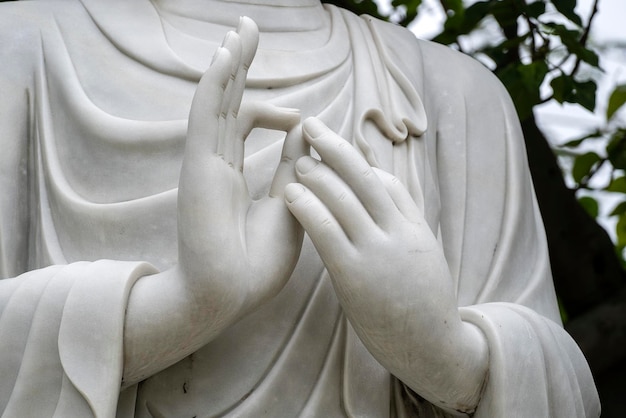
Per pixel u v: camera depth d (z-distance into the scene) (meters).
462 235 5.09
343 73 5.05
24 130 4.93
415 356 4.43
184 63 4.86
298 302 4.65
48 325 4.35
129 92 4.84
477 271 5.04
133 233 4.66
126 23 4.98
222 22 5.06
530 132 6.98
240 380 4.55
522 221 5.20
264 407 4.53
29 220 4.88
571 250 7.08
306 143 4.52
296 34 5.13
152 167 4.72
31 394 4.34
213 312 4.33
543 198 7.04
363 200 4.41
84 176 4.77
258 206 4.50
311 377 4.59
